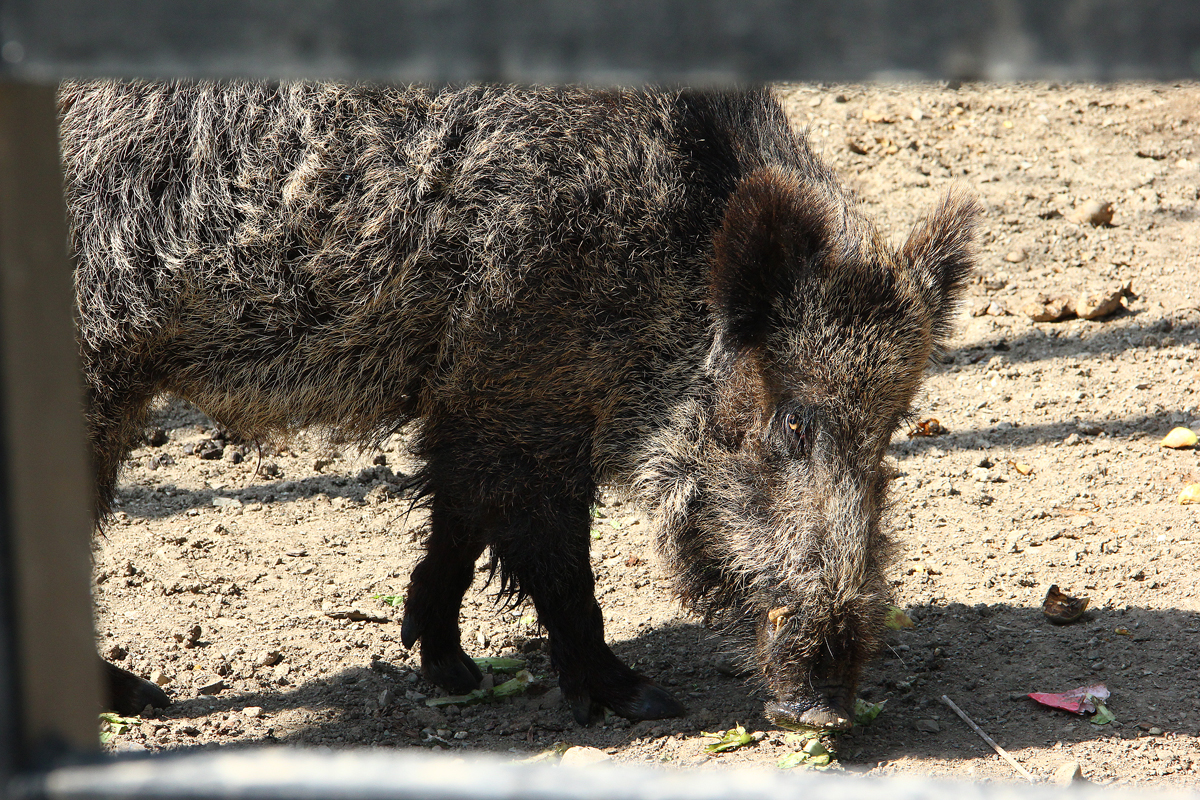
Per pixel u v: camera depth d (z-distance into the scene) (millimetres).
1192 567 7168
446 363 5633
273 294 5363
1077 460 8688
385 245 5367
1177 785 4996
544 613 5941
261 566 7789
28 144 1218
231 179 5227
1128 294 10820
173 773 1160
